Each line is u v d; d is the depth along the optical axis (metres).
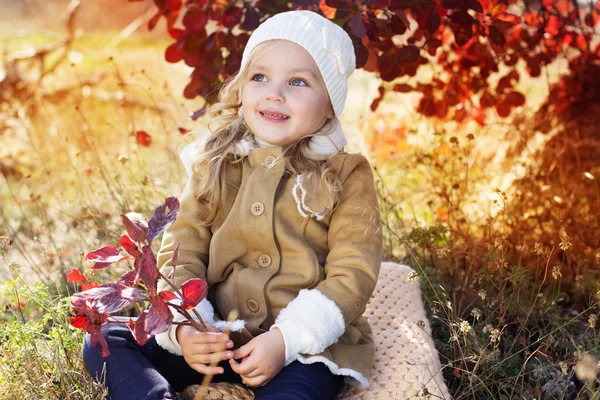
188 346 2.10
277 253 2.35
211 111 2.59
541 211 3.82
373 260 2.34
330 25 2.43
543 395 2.53
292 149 2.43
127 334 2.30
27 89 5.53
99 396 2.14
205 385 2.07
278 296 2.30
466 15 3.20
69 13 5.99
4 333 2.43
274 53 2.37
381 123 5.06
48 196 4.48
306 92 2.36
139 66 6.95
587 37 3.89
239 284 2.33
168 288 2.27
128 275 1.95
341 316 2.22
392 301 2.88
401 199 4.00
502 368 2.61
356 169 2.45
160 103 5.56
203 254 2.43
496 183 4.21
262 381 2.10
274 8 3.20
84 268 3.29
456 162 4.16
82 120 5.16
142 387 2.09
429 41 3.47
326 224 2.43
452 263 3.35
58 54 7.25
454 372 2.50
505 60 3.86
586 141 3.85
